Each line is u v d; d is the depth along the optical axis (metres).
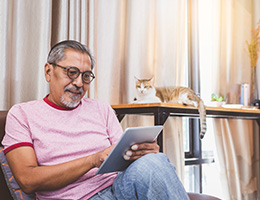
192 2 2.67
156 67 2.43
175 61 2.50
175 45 2.51
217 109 2.11
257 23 3.12
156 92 2.24
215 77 2.81
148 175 1.00
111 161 1.04
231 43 2.95
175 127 2.47
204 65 2.77
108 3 2.15
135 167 1.03
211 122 2.79
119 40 2.19
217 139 2.78
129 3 2.29
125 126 2.26
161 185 0.99
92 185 1.22
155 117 1.71
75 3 1.85
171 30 2.50
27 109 1.26
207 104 2.56
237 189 2.85
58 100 1.30
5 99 1.54
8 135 1.20
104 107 1.44
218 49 2.84
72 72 1.28
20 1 1.65
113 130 1.42
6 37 1.55
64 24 1.79
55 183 1.10
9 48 1.58
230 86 2.92
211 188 2.78
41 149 1.21
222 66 2.88
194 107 1.99
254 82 3.04
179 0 2.57
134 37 2.29
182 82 2.60
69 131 1.26
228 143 2.87
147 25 2.36
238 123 3.01
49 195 1.18
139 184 1.00
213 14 2.86
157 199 0.98
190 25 2.68
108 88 2.13
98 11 2.09
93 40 1.93
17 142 1.17
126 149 1.07
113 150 0.99
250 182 3.05
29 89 1.67
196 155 2.83
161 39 2.46
